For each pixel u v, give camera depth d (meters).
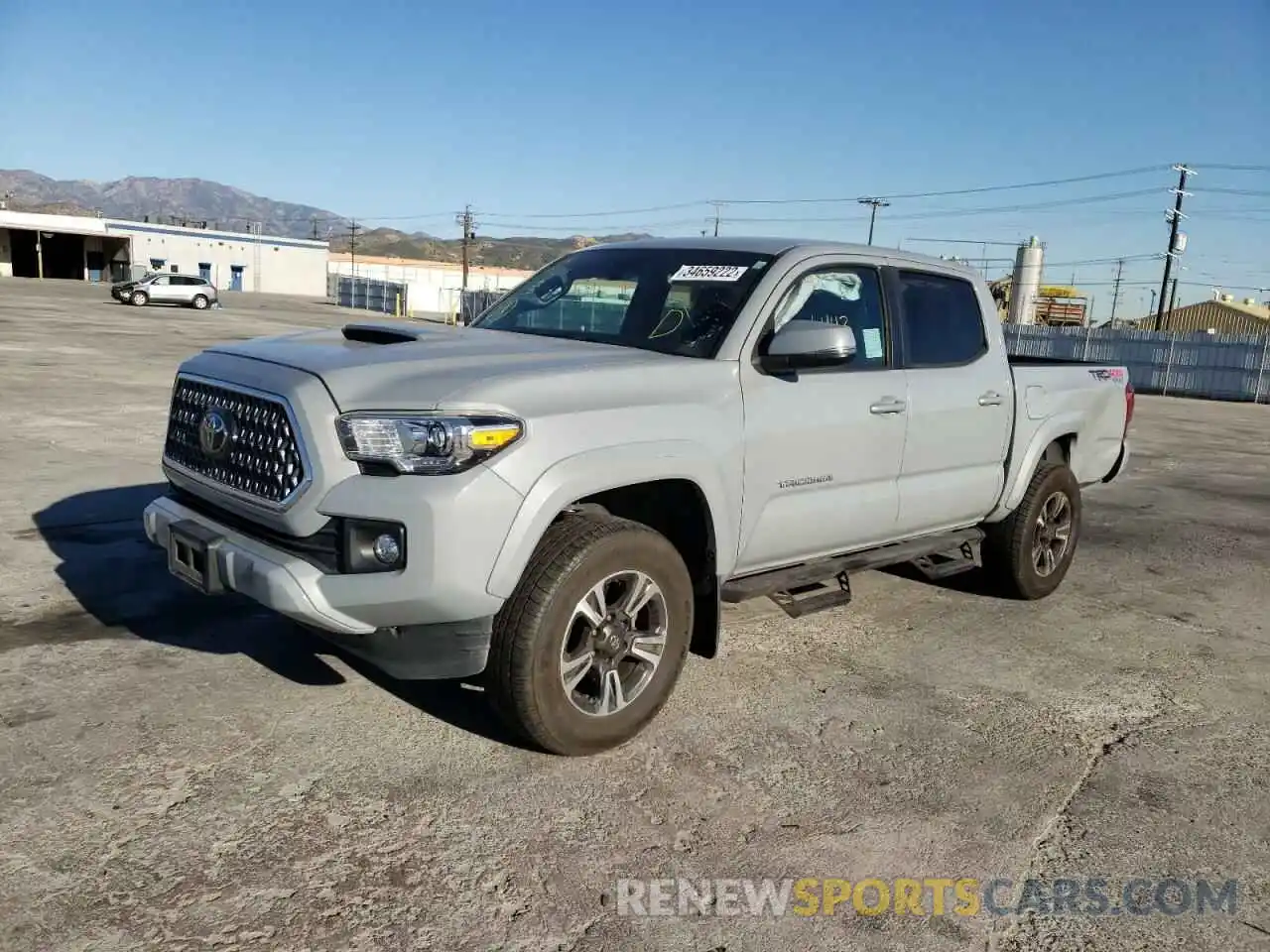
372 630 3.24
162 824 3.00
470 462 3.16
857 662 4.75
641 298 4.41
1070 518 5.99
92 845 2.87
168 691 3.94
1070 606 5.95
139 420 10.89
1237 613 6.06
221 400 3.57
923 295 5.00
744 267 4.34
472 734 3.71
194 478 3.66
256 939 2.52
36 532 6.18
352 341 3.92
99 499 7.14
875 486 4.63
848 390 4.41
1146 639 5.42
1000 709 4.29
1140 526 8.66
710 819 3.23
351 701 3.93
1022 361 6.28
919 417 4.76
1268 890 3.03
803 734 3.91
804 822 3.25
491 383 3.30
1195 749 4.00
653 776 3.49
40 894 2.63
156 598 5.04
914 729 4.03
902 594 5.95
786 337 3.93
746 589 4.11
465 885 2.80
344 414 3.18
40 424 10.29
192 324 31.06
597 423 3.44
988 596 6.03
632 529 3.54
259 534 3.42
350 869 2.84
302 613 3.16
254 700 3.89
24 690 3.88
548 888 2.82
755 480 4.02
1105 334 36.12
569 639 3.54
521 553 3.24
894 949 2.66
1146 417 21.23
